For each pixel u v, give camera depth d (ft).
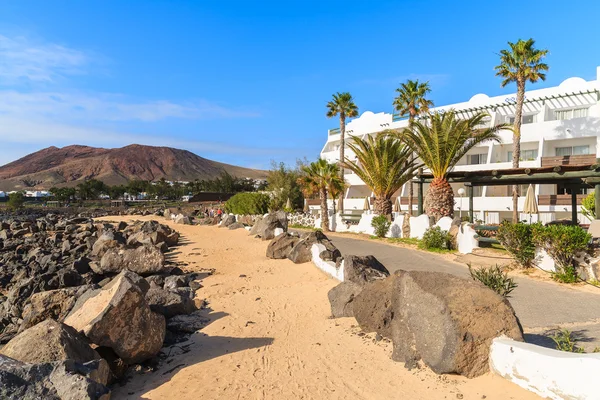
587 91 114.32
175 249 82.58
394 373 19.89
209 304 39.01
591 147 111.34
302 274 49.26
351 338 25.85
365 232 101.35
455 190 134.51
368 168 96.27
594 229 52.75
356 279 34.24
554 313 29.19
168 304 34.83
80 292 34.27
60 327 20.89
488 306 18.86
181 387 21.15
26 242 95.86
